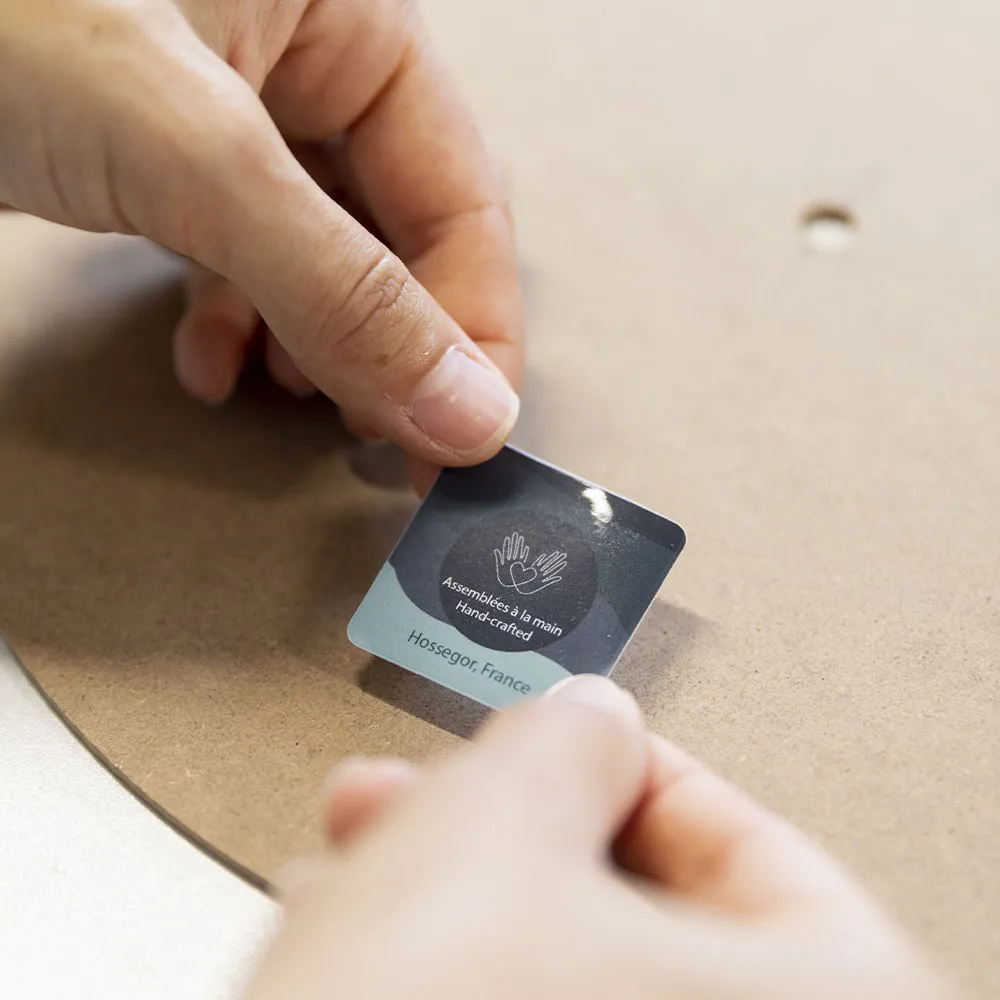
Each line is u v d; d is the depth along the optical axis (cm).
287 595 30
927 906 26
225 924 27
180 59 27
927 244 34
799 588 29
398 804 23
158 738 28
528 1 39
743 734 28
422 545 29
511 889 22
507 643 28
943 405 31
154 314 33
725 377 32
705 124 36
